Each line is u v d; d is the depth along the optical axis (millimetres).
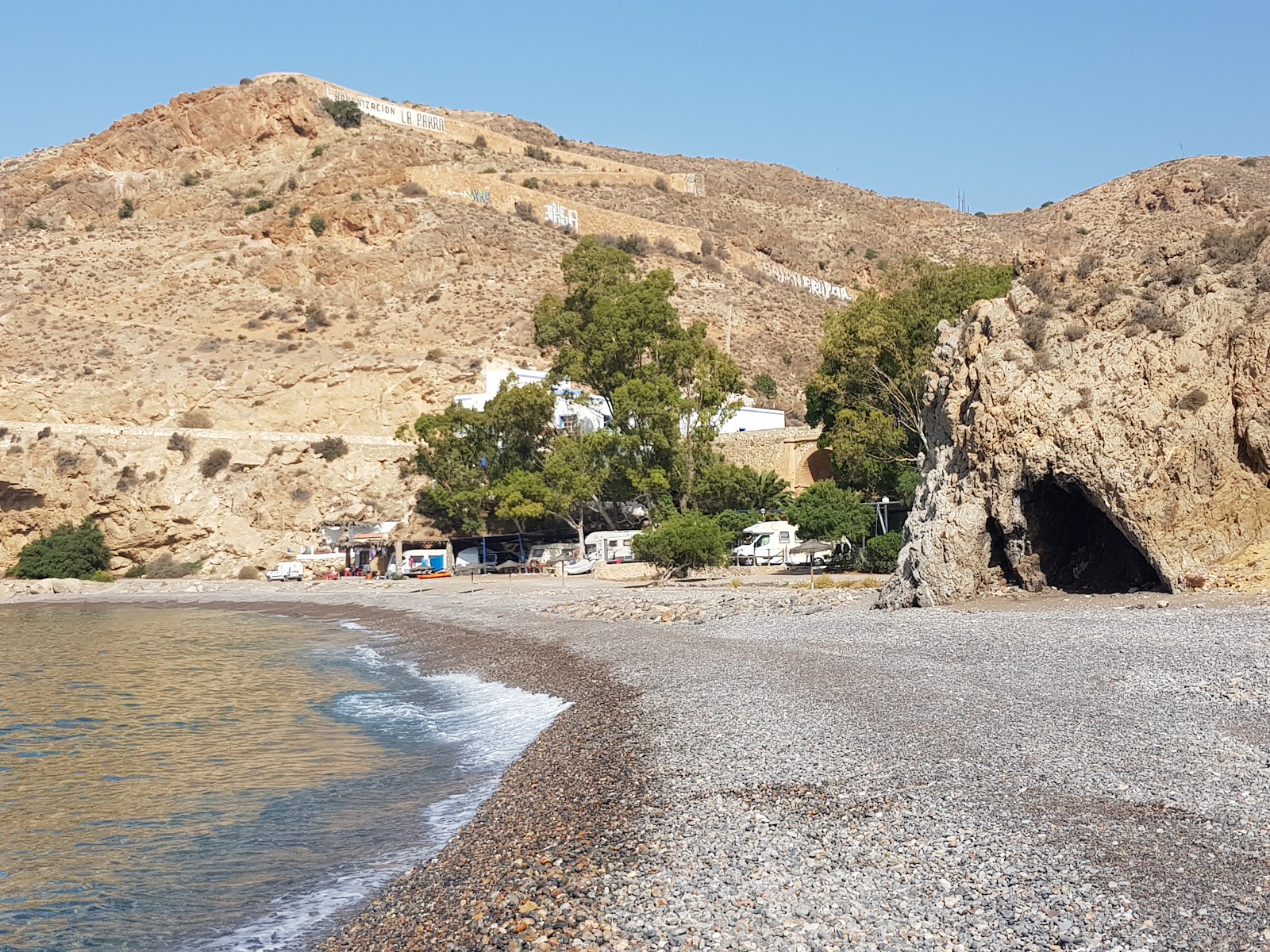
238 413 100375
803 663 25875
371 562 86938
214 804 18719
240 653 44969
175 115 167250
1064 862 10844
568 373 75562
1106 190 169250
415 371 101875
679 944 9773
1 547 90750
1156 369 32344
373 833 16016
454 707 27969
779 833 12703
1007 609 31578
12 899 14125
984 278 62188
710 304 137875
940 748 16031
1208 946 8812
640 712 22375
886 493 62250
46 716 29391
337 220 137750
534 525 86250
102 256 137125
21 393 97250
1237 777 13289
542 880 12180
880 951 9211
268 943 11898
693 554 59062
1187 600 29062
